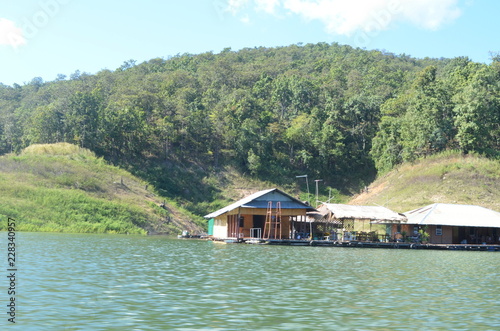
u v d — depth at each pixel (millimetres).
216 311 18969
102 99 136125
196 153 126062
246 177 123312
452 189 91375
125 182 103375
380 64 189375
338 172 128500
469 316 19312
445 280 30016
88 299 20688
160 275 28625
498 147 107812
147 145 123125
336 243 64375
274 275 29984
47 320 17078
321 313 19125
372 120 137500
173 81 159250
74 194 87125
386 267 36875
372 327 17172
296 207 67938
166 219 93625
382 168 116938
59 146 109125
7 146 136625
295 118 140375
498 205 86250
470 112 98250
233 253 46344
